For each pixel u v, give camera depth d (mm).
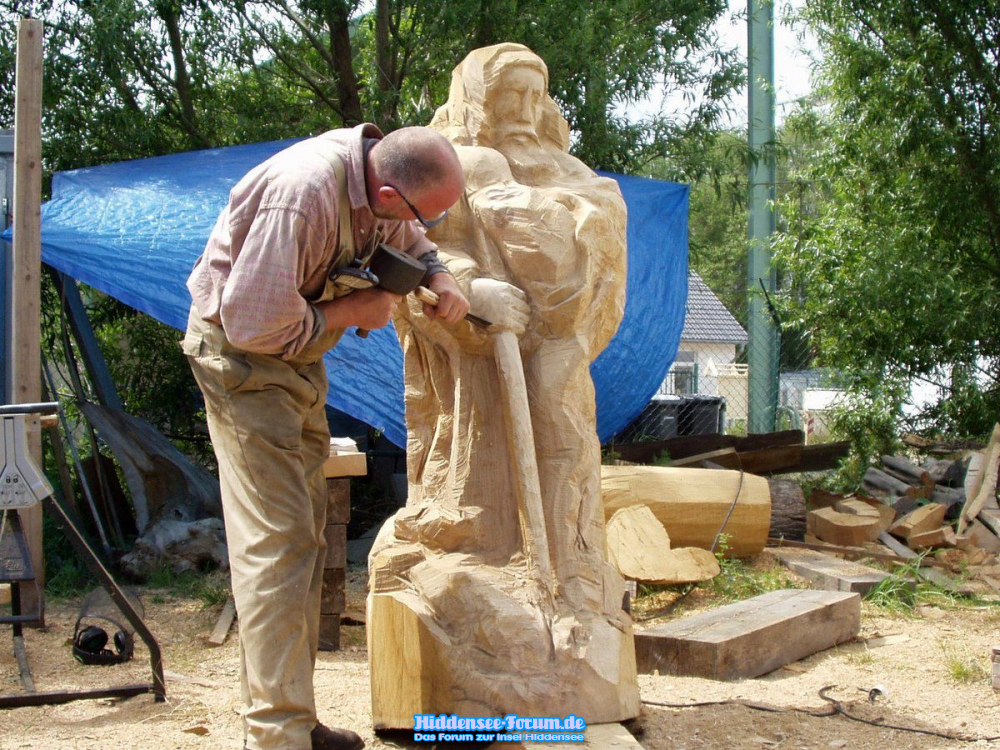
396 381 6668
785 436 8320
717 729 3445
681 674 4141
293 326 2646
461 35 9266
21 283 5453
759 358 10602
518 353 3367
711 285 24562
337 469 4727
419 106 9523
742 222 22609
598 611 3324
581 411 3480
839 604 4781
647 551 5664
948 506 7613
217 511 6836
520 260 3455
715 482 6301
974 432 9625
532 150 3816
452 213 3555
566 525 3365
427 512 3457
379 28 9922
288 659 2748
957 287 9156
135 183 6949
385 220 2904
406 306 3516
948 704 3812
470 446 3434
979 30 9367
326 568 4730
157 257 6465
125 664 4434
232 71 10828
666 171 10984
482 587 3215
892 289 8992
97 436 8414
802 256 9422
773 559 6398
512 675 3102
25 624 5109
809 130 10219
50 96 8812
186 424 9461
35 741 3348
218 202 6859
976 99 9516
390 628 3264
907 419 9781
